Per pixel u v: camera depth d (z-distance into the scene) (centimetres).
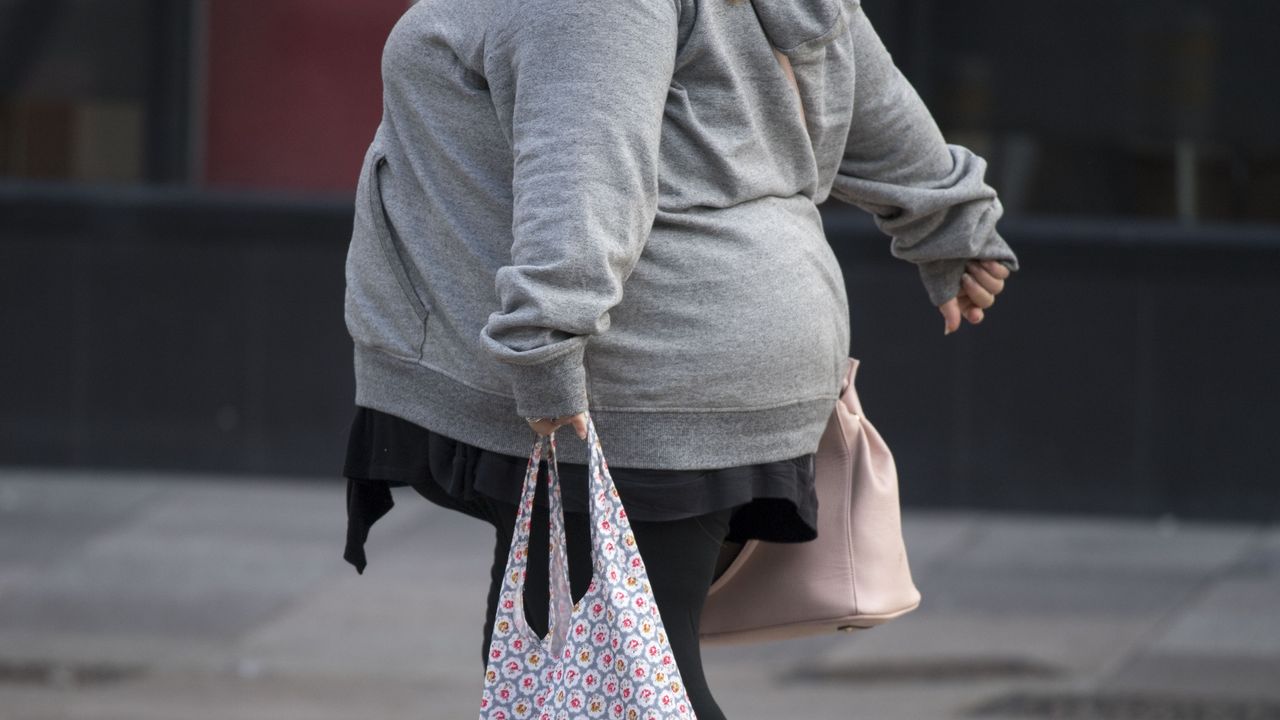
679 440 507
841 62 550
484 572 1681
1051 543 1836
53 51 2020
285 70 2017
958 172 623
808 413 532
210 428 2019
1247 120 1931
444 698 1305
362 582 1633
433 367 536
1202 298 1912
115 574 1641
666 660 493
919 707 1287
